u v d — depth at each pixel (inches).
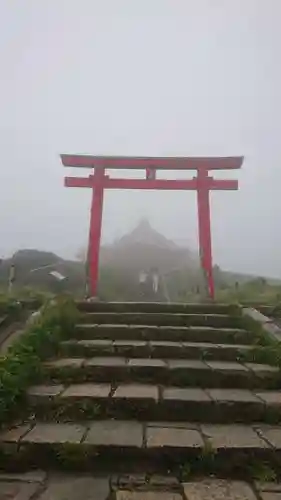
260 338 283.7
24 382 207.0
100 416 194.2
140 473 157.8
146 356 264.5
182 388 222.2
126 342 278.5
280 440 169.5
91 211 495.8
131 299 741.9
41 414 193.8
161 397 199.6
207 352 263.1
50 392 204.5
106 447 161.2
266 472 156.4
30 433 173.0
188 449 161.0
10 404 187.5
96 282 479.5
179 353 264.5
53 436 169.3
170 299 714.8
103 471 159.2
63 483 150.3
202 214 496.4
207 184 500.7
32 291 471.5
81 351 265.7
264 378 225.8
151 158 500.7
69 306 327.0
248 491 145.6
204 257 488.1
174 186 502.6
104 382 229.1
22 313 326.6
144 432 176.7
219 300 426.0
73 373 229.8
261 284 664.4
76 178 503.2
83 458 159.8
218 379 227.6
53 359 252.7
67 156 500.4
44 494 141.9
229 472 158.7
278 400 199.6
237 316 326.3
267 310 356.2
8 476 155.9
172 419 194.1
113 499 139.2
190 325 321.4
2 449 161.6
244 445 163.0
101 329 297.1
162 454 160.6
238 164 497.7
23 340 246.5
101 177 502.0
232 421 193.2
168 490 145.8
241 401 196.5
